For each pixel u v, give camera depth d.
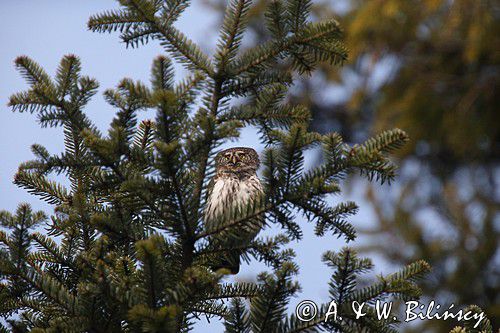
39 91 7.26
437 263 17.97
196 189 7.29
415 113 18.75
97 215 7.05
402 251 18.38
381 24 17.33
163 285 6.33
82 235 7.94
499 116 18.88
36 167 7.19
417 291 6.80
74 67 7.42
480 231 18.05
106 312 6.61
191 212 6.94
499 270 17.62
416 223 18.48
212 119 6.56
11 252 6.84
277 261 7.34
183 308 6.75
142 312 5.67
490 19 16.48
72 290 7.53
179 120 6.84
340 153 6.82
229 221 7.03
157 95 6.31
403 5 17.23
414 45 18.97
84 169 7.34
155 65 6.98
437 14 18.44
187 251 7.13
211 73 7.67
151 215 7.09
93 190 7.48
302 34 7.66
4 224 6.87
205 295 7.55
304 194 6.76
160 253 6.32
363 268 6.75
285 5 7.64
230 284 7.70
